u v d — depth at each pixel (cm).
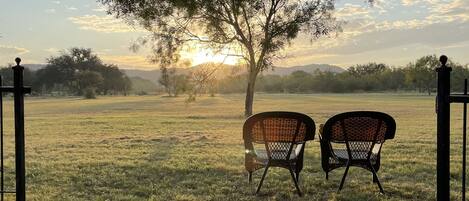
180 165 843
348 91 11712
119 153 1036
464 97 401
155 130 1766
